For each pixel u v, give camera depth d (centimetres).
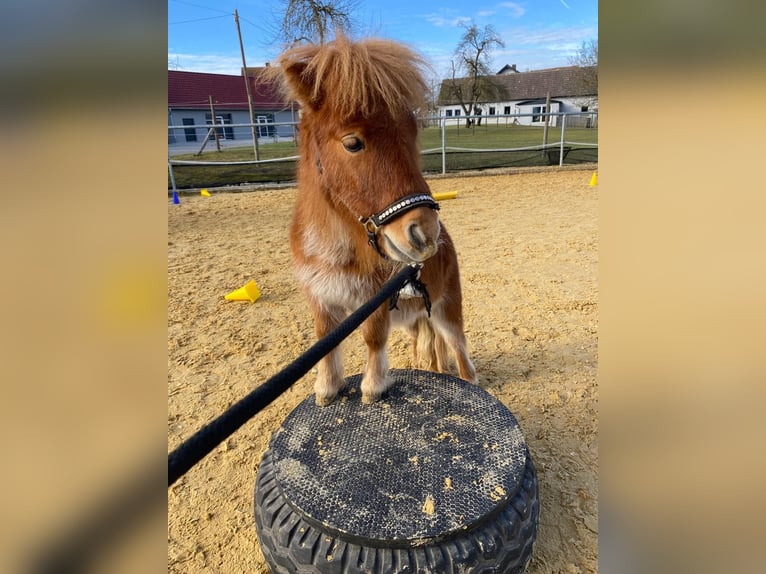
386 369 257
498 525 180
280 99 242
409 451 212
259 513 198
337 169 194
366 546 172
